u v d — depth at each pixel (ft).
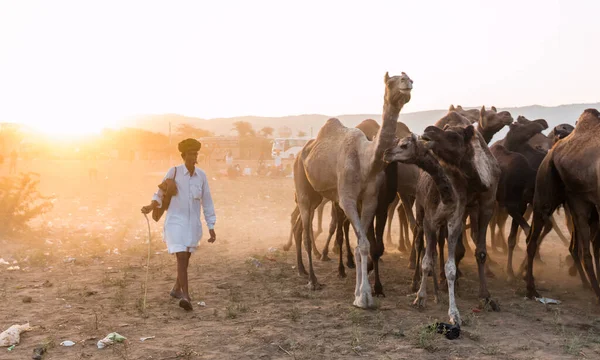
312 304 24.58
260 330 20.71
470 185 21.70
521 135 33.68
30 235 41.60
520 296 26.73
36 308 23.38
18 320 21.72
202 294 26.05
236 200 75.97
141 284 27.55
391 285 28.58
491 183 24.12
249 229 49.83
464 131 21.39
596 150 24.30
